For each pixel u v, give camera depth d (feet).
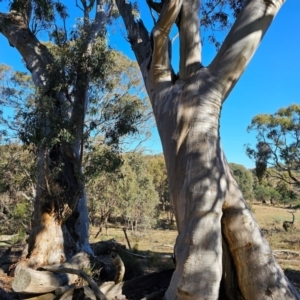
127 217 91.50
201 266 14.15
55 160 30.96
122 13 23.03
